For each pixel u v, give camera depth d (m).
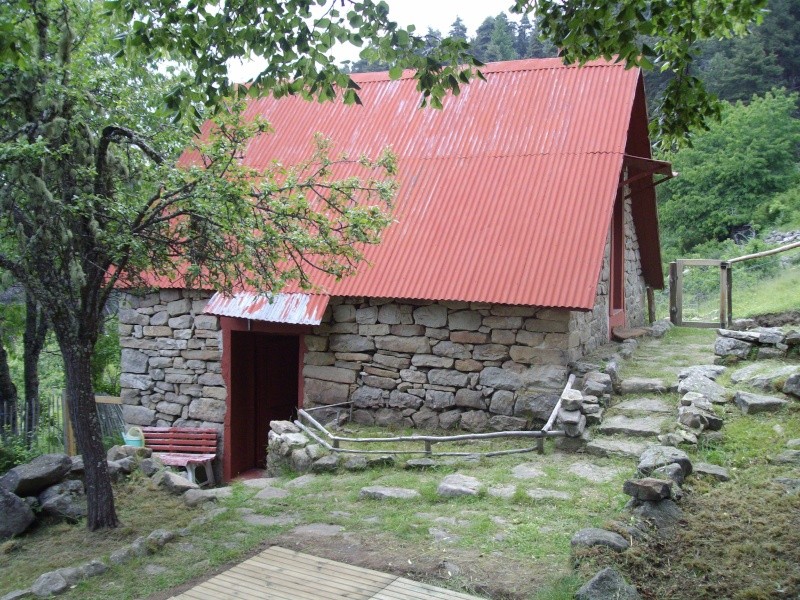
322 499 7.13
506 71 11.79
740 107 28.31
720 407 7.90
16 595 5.32
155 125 8.20
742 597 4.55
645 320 16.47
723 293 12.37
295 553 5.76
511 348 9.16
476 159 10.59
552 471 7.21
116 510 7.23
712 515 5.62
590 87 10.93
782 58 34.00
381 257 9.86
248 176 7.05
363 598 4.91
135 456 8.46
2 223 6.68
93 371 16.27
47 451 11.83
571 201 9.55
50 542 6.63
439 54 6.08
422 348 9.63
